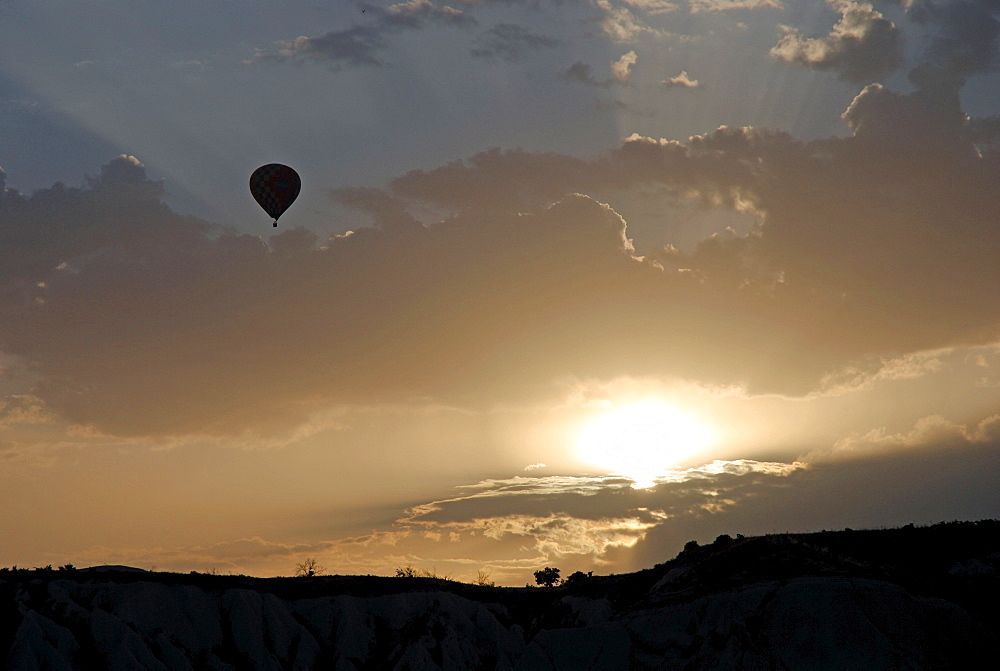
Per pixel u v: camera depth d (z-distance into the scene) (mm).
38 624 64562
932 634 60906
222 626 71125
